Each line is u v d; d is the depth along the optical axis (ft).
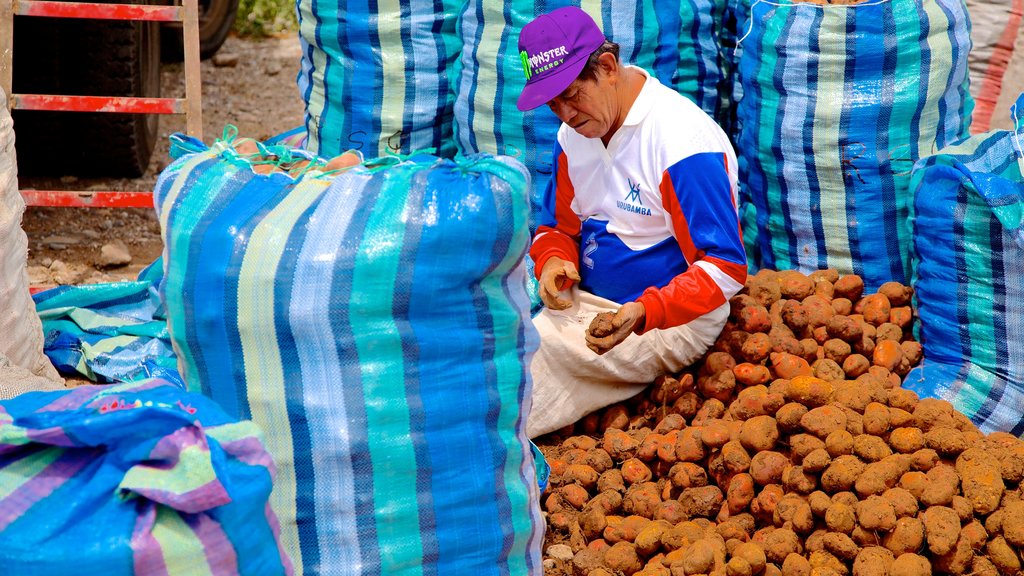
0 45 14.32
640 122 10.27
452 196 7.62
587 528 9.70
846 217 12.16
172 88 23.72
